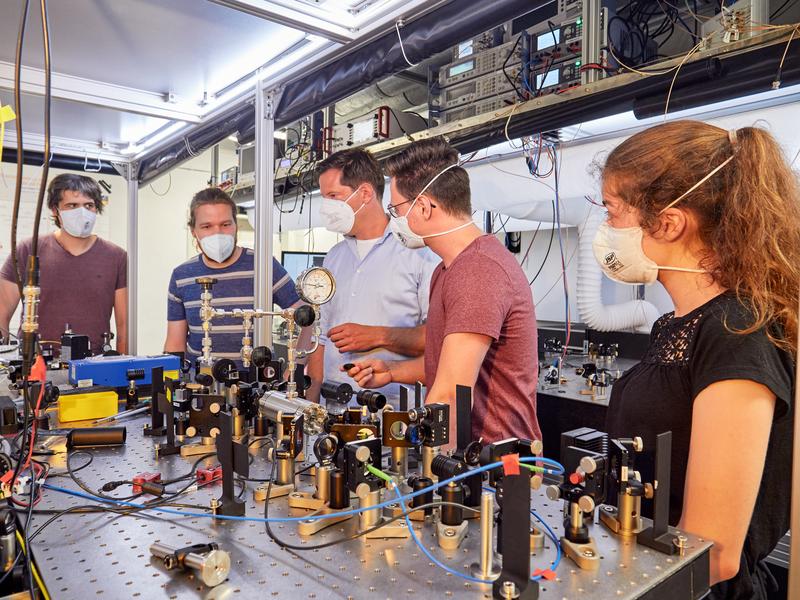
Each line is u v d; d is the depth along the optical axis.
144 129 3.22
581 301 3.76
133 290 3.78
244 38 1.98
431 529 0.91
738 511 0.79
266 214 2.44
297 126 3.78
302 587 0.72
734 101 2.34
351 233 2.30
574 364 3.71
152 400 1.54
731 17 1.78
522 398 1.37
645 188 0.97
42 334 3.38
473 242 1.40
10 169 4.42
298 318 1.36
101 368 1.93
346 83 2.08
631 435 1.00
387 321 2.21
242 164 4.22
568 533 0.83
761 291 0.87
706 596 0.88
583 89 2.11
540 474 0.88
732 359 0.81
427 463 1.01
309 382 1.51
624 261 1.04
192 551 0.76
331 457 0.98
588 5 2.15
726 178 0.92
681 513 0.93
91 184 3.39
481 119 2.40
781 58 1.72
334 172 2.18
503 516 0.70
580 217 3.77
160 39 1.99
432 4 1.64
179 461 1.30
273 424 1.41
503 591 0.67
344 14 1.73
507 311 1.32
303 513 0.97
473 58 2.65
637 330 3.82
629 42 2.31
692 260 0.97
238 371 1.52
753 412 0.78
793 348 0.86
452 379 1.24
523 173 3.25
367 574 0.75
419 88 3.81
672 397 0.94
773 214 0.90
